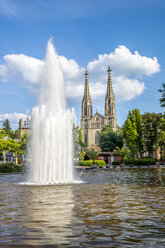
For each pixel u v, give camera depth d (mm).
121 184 18750
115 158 85688
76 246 5707
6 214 8734
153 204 10586
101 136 103812
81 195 13156
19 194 13555
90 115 144125
